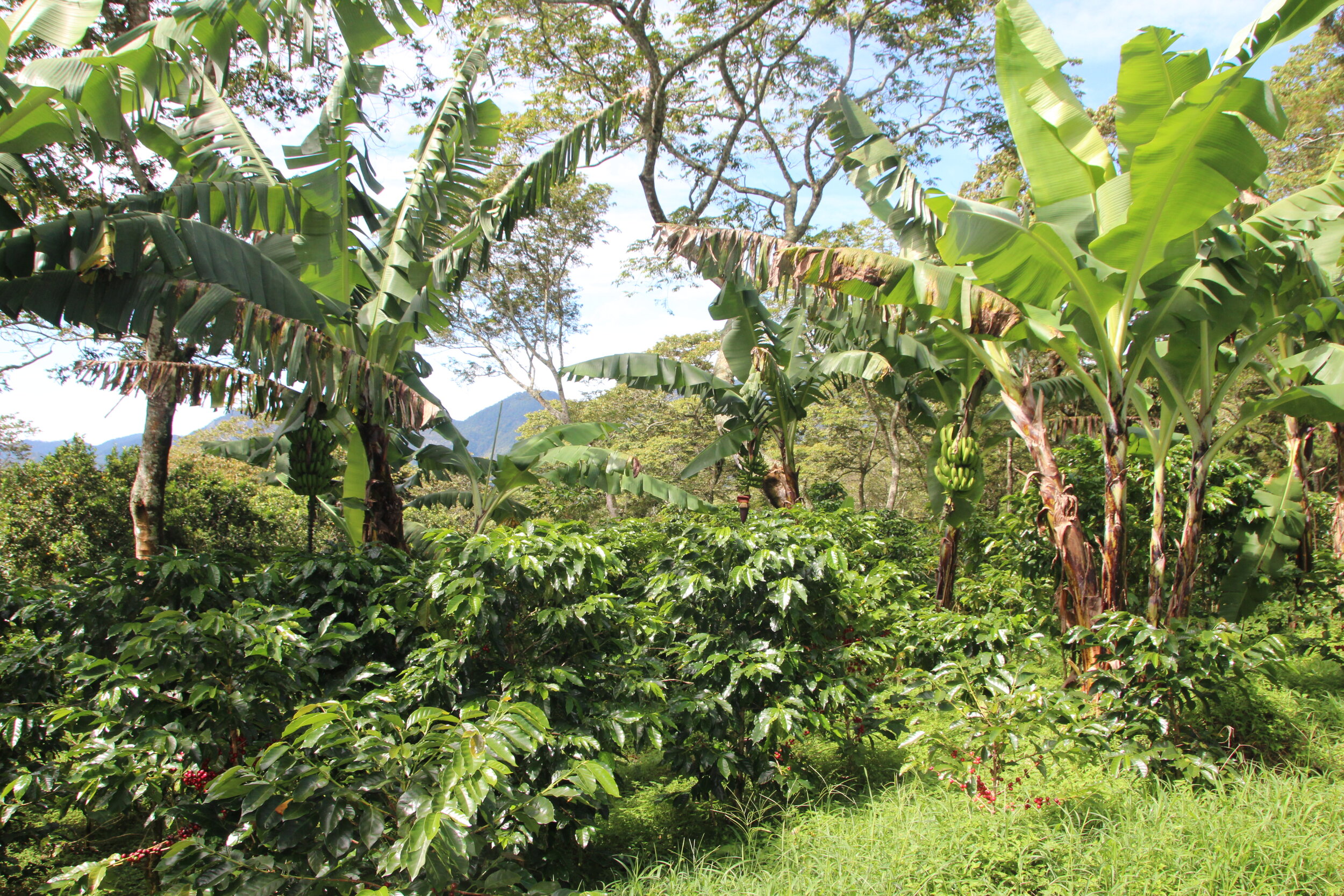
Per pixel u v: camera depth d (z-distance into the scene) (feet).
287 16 14.03
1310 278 18.52
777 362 31.30
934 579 29.50
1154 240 15.43
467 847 8.10
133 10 26.91
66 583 13.35
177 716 10.71
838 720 16.19
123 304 12.81
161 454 25.79
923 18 50.21
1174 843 10.74
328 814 7.92
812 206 53.62
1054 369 31.40
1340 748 15.11
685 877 10.82
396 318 19.62
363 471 19.83
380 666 11.62
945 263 19.24
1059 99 17.43
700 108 53.62
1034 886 10.01
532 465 23.72
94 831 13.17
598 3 38.99
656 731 11.68
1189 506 17.66
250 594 13.52
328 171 17.74
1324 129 52.80
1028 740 12.98
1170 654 13.89
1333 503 30.66
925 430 71.10
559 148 22.54
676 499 29.17
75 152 27.04
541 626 12.50
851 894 9.96
